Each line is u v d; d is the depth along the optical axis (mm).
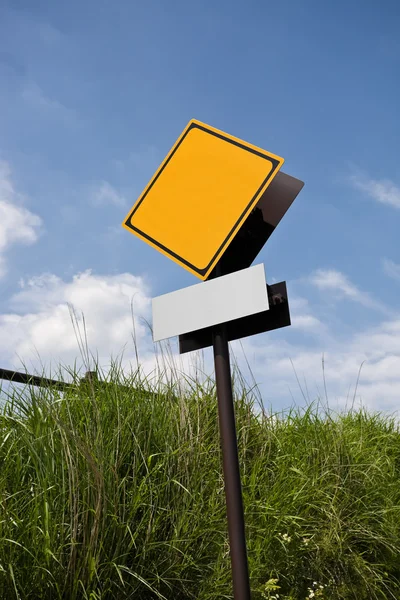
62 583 2012
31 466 2342
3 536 2010
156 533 2422
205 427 3078
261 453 3266
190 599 2318
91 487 2240
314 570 2842
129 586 2158
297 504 3045
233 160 2125
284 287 1965
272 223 2117
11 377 2963
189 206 2139
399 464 4352
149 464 2561
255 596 2477
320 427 3844
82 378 3045
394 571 3141
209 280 1982
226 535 2553
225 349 1935
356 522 3203
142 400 2980
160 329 2047
